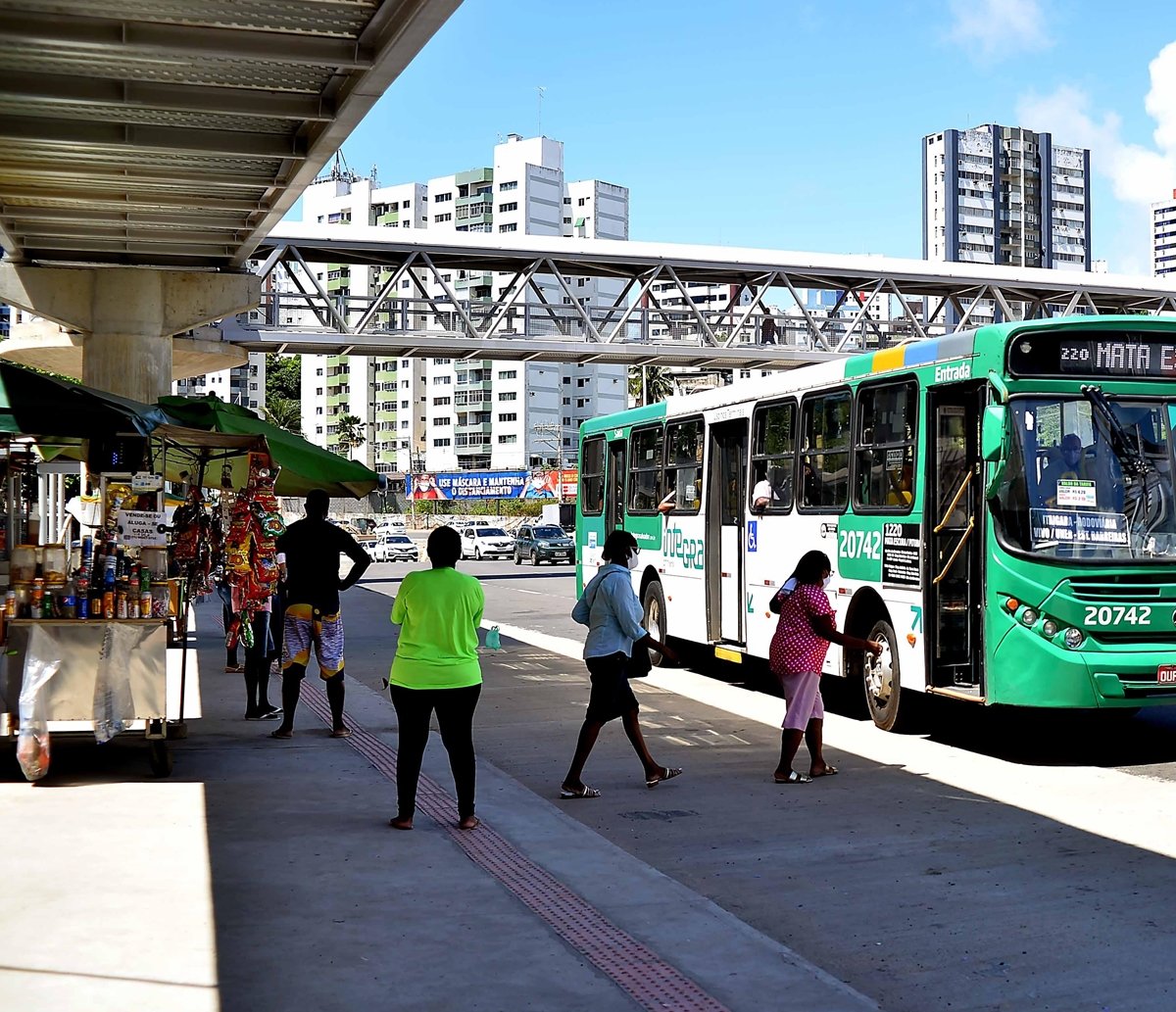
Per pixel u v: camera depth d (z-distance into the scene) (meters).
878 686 12.71
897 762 11.19
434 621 8.49
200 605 32.06
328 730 12.68
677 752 11.89
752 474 15.66
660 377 114.00
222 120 16.36
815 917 6.85
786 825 8.94
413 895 6.93
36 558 9.84
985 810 9.30
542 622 27.55
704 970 5.80
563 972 5.73
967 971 5.98
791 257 42.69
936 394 11.88
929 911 6.91
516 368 140.38
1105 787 10.09
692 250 41.72
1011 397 10.86
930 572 11.77
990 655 10.95
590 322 41.03
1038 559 10.67
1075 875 7.56
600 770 11.06
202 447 14.02
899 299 43.97
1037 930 6.55
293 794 9.57
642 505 19.41
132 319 27.08
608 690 9.93
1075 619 10.61
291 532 12.22
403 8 12.41
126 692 9.86
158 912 6.56
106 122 16.58
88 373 27.22
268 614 13.39
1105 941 6.34
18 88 14.75
